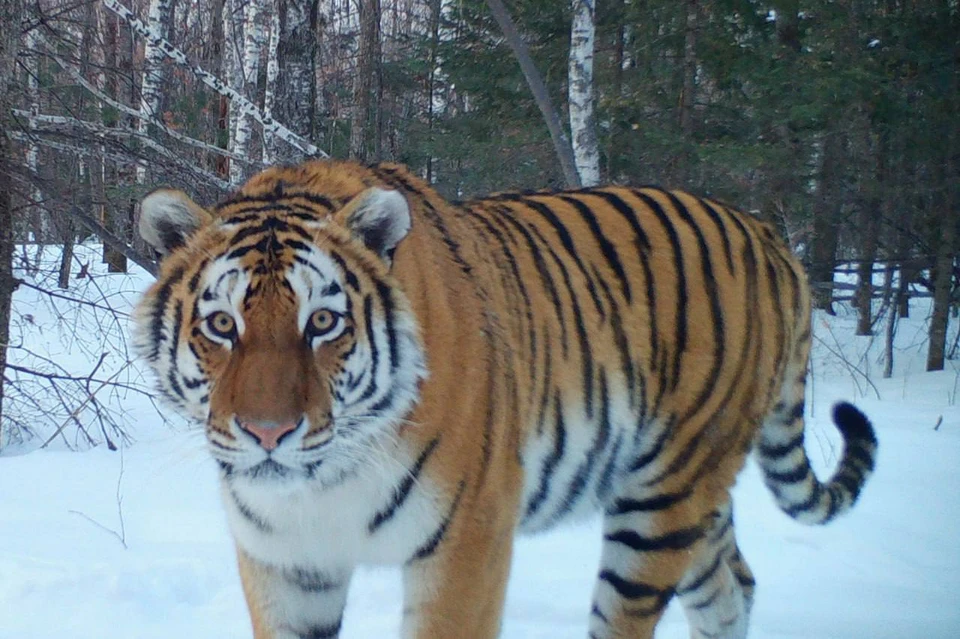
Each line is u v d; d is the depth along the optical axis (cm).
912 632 413
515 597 454
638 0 1372
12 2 650
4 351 710
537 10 1473
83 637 387
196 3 2491
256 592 295
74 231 820
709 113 1445
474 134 1647
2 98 643
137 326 272
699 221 381
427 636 285
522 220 343
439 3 2047
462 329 284
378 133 1694
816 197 1358
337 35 2264
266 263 254
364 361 259
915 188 1376
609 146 1419
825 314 1773
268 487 257
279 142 1085
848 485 436
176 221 269
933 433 874
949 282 1368
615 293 347
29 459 674
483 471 286
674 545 365
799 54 1304
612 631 363
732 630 402
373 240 268
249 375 244
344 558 288
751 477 720
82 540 502
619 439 347
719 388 369
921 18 1328
